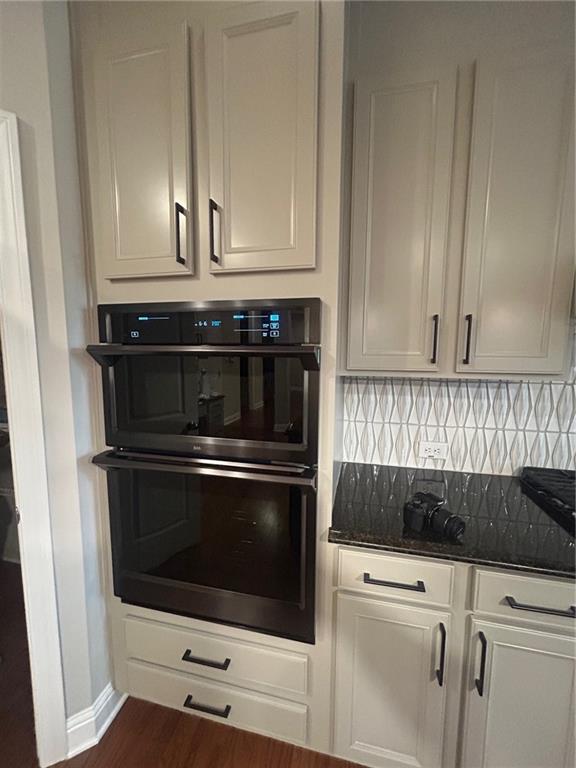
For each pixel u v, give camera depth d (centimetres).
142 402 123
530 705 104
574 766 104
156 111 111
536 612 100
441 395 161
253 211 108
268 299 109
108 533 135
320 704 123
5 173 105
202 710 134
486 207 119
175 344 115
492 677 106
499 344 123
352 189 129
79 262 122
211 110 107
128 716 145
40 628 122
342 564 113
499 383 154
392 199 126
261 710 129
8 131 104
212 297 116
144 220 116
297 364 107
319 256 106
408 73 121
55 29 109
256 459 114
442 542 107
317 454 111
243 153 107
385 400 167
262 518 117
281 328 107
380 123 124
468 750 110
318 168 103
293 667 123
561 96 111
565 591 98
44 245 113
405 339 130
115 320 121
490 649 104
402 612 110
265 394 111
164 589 130
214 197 110
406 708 114
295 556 115
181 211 112
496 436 157
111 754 132
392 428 167
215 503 121
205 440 117
